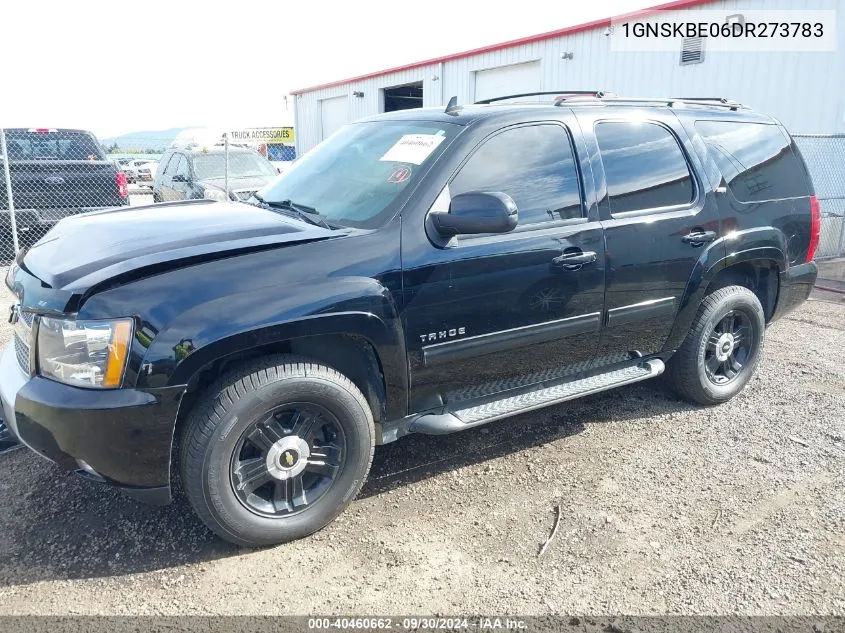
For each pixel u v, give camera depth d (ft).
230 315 8.59
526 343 11.31
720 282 14.61
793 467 12.12
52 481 11.35
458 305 10.41
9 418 9.27
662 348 13.64
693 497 11.12
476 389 11.31
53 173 30.32
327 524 10.19
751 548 9.77
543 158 11.55
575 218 11.68
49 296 8.63
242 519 9.25
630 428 13.70
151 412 8.39
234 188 34.30
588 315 11.95
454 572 9.20
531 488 11.39
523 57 49.37
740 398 15.29
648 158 12.87
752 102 35.65
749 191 14.28
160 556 9.46
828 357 18.15
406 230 10.00
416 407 10.78
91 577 8.99
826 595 8.79
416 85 63.82
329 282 9.26
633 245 12.24
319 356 9.89
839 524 10.37
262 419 9.21
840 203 32.96
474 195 9.73
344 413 9.75
